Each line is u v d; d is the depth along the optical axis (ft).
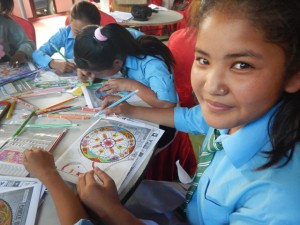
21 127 2.59
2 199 1.81
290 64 1.24
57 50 4.54
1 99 3.14
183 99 4.59
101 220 1.79
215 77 1.28
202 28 1.31
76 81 3.62
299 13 1.18
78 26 4.79
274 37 1.16
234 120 1.40
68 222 1.64
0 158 2.20
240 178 1.67
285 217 1.30
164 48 3.88
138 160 2.22
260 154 1.63
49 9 16.69
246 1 1.16
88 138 2.45
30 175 2.05
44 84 3.55
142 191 2.80
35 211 1.75
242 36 1.17
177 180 4.42
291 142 1.49
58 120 2.74
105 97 3.21
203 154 2.32
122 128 2.61
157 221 2.55
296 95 1.45
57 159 2.21
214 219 1.93
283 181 1.40
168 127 3.17
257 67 1.20
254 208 1.48
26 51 4.50
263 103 1.30
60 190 1.83
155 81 3.43
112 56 3.36
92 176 1.93
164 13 9.67
